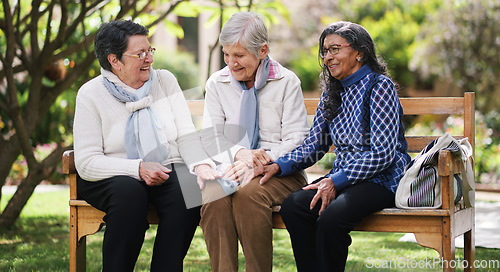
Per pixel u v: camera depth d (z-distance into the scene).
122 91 3.17
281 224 3.08
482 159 8.67
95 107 3.16
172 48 15.34
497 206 6.16
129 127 3.16
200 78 13.62
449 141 2.88
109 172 3.03
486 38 11.71
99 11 5.88
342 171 2.99
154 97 3.29
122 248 2.89
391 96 3.01
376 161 2.94
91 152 3.10
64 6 5.00
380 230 2.95
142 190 2.98
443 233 2.84
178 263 2.97
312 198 3.00
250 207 2.95
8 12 4.72
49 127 8.16
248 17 3.23
